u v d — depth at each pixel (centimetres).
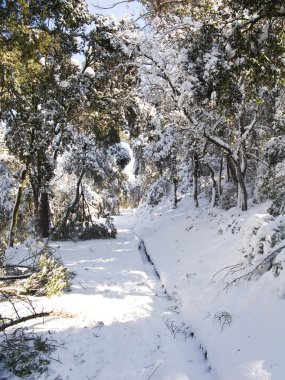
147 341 705
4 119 1828
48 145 1827
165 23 1328
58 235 2023
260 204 1642
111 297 963
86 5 1656
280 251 771
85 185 2456
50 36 1282
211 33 742
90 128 2191
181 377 580
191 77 801
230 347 621
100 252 1658
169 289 1015
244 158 1775
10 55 1091
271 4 672
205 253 1232
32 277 934
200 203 2434
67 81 1933
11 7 1050
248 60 733
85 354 646
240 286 806
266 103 1562
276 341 571
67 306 873
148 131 2178
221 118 1561
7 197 1953
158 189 3036
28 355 627
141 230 2422
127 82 1972
